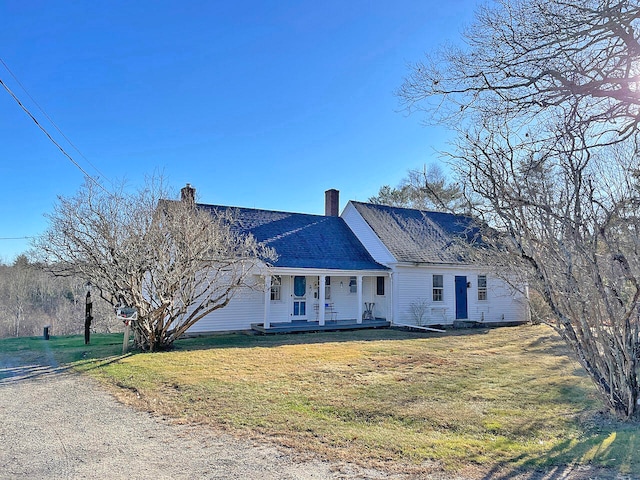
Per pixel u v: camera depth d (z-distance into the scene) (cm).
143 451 443
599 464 405
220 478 376
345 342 1306
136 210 1092
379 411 595
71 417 562
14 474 383
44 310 3541
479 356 1059
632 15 499
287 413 579
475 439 488
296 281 1752
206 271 1208
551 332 1593
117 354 1061
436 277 1939
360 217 2044
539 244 584
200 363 928
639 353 549
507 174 585
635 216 514
